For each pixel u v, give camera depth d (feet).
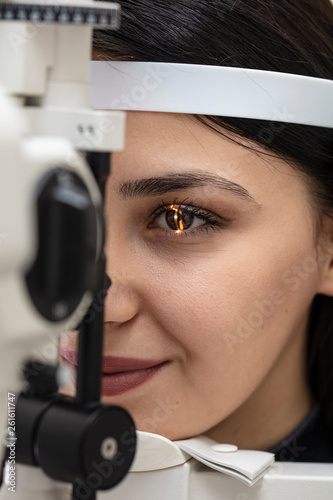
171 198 1.47
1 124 0.94
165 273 1.48
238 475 1.41
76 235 1.01
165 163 1.44
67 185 1.02
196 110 1.43
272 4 1.53
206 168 1.45
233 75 1.43
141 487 1.44
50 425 1.11
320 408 1.76
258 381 1.56
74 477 1.11
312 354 1.75
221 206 1.48
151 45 1.43
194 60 1.44
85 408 1.11
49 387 1.14
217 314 1.49
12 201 0.95
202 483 1.44
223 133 1.45
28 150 0.98
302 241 1.56
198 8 1.46
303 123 1.49
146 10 1.44
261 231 1.51
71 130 1.10
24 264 0.98
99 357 1.13
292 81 1.47
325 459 1.75
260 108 1.45
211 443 1.53
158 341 1.50
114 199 1.46
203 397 1.53
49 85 1.11
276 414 1.72
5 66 1.10
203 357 1.50
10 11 1.08
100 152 1.11
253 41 1.49
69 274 1.01
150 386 1.52
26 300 1.00
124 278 1.47
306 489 1.44
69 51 1.11
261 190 1.49
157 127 1.44
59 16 1.07
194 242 1.49
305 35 1.57
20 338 1.01
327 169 1.57
